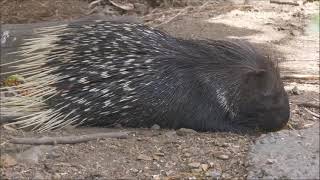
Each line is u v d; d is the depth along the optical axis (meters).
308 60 12.15
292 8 16.39
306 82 10.84
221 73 8.45
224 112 8.45
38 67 8.67
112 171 6.79
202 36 13.43
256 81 8.41
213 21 14.72
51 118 8.30
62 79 8.42
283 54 12.51
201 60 8.51
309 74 11.22
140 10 15.23
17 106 8.52
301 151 6.58
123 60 8.32
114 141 7.61
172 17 14.88
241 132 8.48
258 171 6.39
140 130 8.38
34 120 8.23
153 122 8.46
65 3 14.70
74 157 7.13
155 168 6.86
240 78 8.43
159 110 8.36
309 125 8.73
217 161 6.96
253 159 6.63
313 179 6.07
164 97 8.32
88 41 8.48
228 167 6.80
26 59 8.91
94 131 8.25
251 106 8.44
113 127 8.52
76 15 14.24
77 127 8.41
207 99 8.40
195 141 7.65
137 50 8.42
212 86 8.38
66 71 8.42
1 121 8.27
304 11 16.12
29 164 6.97
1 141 7.52
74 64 8.41
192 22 14.54
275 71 8.60
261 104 8.41
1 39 10.16
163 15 15.06
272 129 8.52
